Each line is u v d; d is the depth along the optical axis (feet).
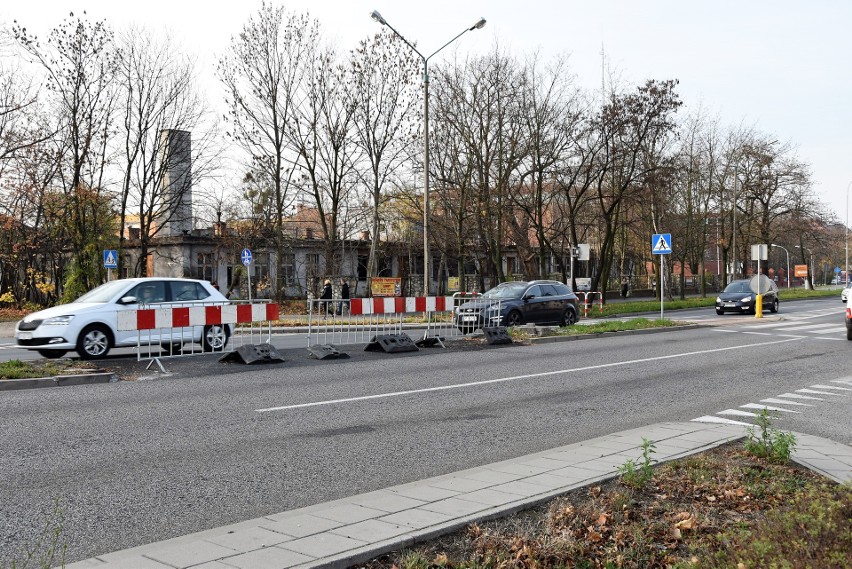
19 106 105.40
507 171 115.85
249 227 131.54
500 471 20.92
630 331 72.84
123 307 48.65
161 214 127.24
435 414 31.37
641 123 119.65
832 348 59.47
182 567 13.30
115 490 19.84
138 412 31.17
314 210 161.07
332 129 119.75
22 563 14.46
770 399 35.91
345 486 20.47
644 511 17.01
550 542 14.74
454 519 16.10
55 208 114.01
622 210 148.97
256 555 13.87
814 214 193.57
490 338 60.95
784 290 234.58
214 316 48.70
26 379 38.29
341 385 39.06
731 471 20.53
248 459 23.43
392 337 55.93
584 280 116.06
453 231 123.95
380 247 151.12
